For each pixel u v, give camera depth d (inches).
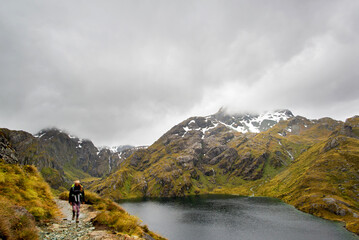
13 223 435.5
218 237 4097.0
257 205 7618.1
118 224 612.7
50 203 841.5
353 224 4699.8
